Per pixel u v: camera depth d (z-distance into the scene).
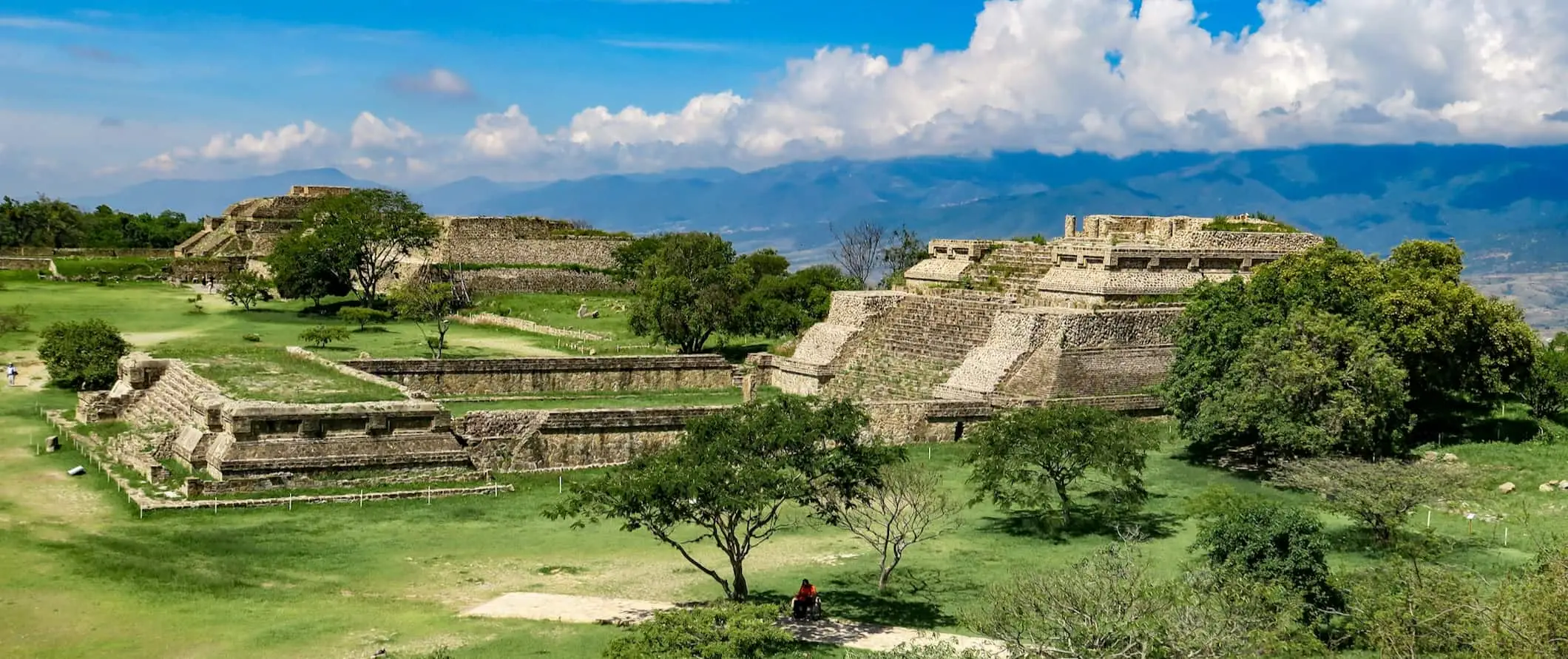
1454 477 58.47
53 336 93.62
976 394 87.94
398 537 59.19
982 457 64.62
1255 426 73.38
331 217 148.25
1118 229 111.00
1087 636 40.34
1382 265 89.81
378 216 149.25
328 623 46.06
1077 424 63.66
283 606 48.22
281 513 62.09
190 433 68.19
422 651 43.50
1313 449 68.88
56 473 66.00
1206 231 105.31
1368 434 69.56
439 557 56.28
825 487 53.06
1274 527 49.09
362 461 67.25
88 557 51.97
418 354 109.25
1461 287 81.19
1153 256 97.19
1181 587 44.44
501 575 53.84
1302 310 75.25
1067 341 88.75
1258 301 80.56
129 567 51.19
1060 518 63.53
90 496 62.25
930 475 70.88
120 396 79.50
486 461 72.50
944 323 99.44
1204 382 77.06
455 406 89.50
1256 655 40.75
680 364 102.06
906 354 98.19
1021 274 105.62
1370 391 70.44
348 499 64.75
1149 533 61.38
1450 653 41.78
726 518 62.78
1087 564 46.00
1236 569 47.78
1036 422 63.50
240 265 174.75
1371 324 77.62
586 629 46.41
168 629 44.72
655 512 50.38
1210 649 39.72
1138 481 64.69
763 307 111.19
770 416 52.22
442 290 125.94
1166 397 79.75
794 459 51.97
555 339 121.69
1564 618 39.00
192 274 169.50
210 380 73.62
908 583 53.97
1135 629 40.28
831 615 49.44
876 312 104.25
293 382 74.25
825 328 104.69
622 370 100.06
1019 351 89.00
